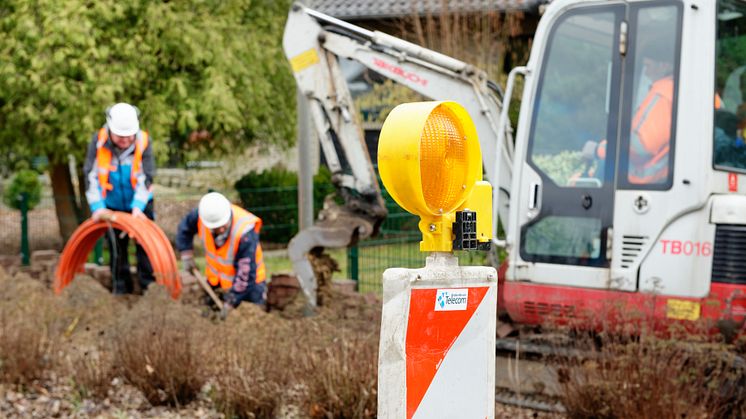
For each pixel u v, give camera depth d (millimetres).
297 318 11516
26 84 15984
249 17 18953
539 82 9094
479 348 4258
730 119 8609
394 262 15141
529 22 17781
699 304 8188
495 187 9125
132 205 11984
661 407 7113
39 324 10000
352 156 11422
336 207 11703
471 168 4250
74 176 24375
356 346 8039
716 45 8320
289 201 19281
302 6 11359
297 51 11430
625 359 7434
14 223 21656
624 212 8555
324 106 11406
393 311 3947
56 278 12367
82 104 16125
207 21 17422
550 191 8969
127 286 12898
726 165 8500
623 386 7355
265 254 18703
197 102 17266
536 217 9047
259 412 7789
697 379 7555
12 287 11203
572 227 8836
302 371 7992
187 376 8305
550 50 9055
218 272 11125
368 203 11492
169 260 11312
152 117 17031
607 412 7363
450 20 17094
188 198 21422
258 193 19469
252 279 10984
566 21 8984
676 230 8320
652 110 8461
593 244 8719
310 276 11664
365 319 10297
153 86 17531
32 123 16797
